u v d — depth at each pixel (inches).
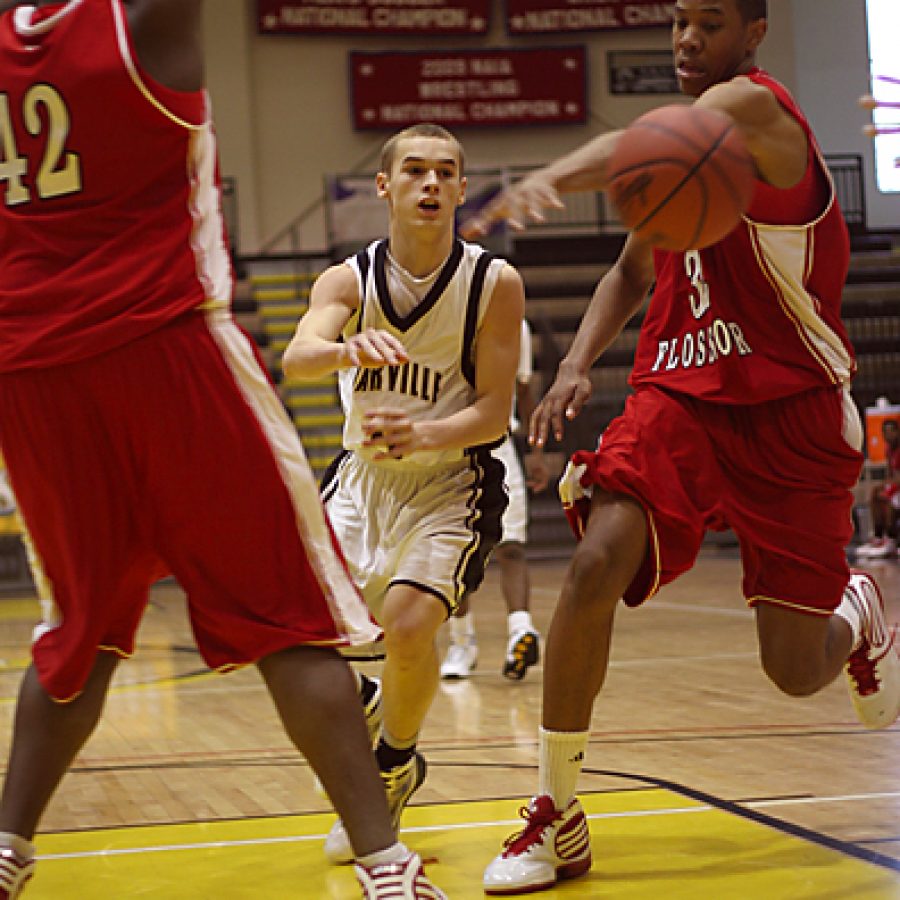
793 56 1423.5
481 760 309.4
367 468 231.0
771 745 312.0
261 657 169.2
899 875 202.1
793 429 217.3
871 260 1334.9
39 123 163.6
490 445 230.1
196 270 168.2
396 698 218.8
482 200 1254.3
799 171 208.4
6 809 169.0
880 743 310.8
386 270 221.6
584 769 288.5
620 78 1455.5
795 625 221.0
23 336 165.5
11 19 167.8
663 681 432.1
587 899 196.2
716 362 217.9
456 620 473.4
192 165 169.0
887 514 937.5
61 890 208.4
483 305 218.8
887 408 948.6
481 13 1432.1
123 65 159.5
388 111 1416.1
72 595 169.8
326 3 1400.1
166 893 204.7
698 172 182.7
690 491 216.2
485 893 201.9
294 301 1305.4
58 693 169.2
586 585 206.4
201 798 278.7
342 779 165.9
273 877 213.3
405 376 223.6
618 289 235.6
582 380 227.5
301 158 1406.3
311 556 170.6
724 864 211.2
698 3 215.2
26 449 169.2
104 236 165.8
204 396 167.0
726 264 216.5
